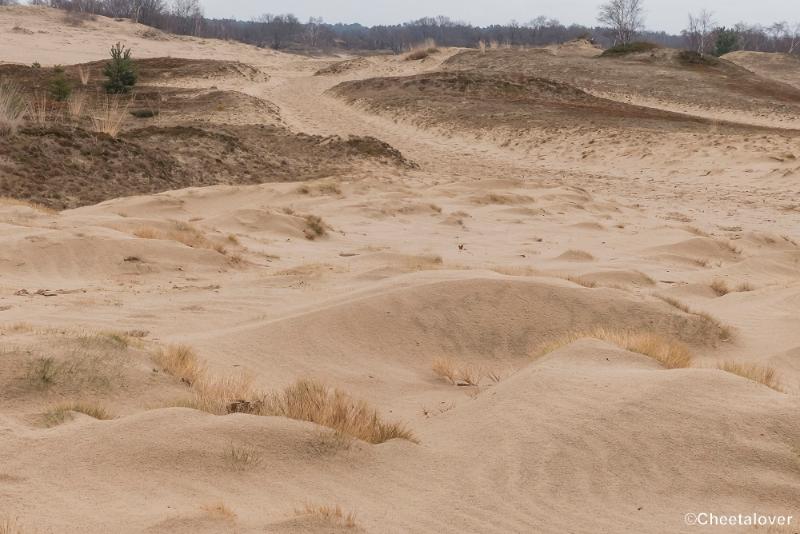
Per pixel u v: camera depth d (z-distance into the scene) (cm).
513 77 5794
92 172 2338
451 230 2028
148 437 488
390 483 475
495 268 1333
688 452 495
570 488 464
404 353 900
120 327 910
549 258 1633
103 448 473
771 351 956
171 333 905
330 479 471
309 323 916
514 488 464
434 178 3092
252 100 4881
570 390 601
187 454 473
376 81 5922
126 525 381
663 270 1576
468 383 814
